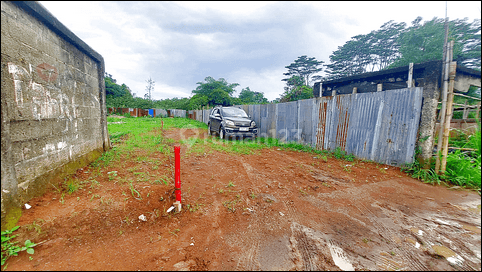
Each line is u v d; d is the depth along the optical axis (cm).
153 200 325
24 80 275
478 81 638
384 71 737
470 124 611
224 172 506
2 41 237
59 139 358
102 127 578
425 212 329
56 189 326
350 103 667
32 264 195
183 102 3984
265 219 304
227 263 214
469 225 292
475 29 2525
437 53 2362
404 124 530
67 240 230
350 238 263
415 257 230
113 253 219
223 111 1070
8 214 231
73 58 418
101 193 330
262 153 741
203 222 289
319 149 786
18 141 260
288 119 941
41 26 316
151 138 883
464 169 445
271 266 212
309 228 284
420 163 500
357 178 482
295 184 443
